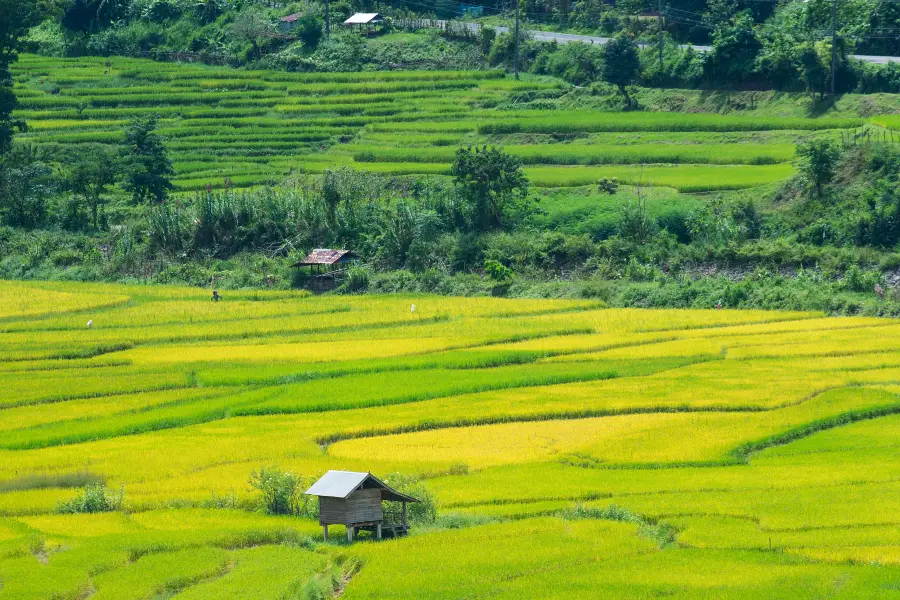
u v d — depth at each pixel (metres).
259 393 79.38
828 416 70.00
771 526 50.91
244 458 64.56
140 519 55.12
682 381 79.69
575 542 49.69
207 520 54.81
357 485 51.25
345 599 44.19
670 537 51.03
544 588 44.34
